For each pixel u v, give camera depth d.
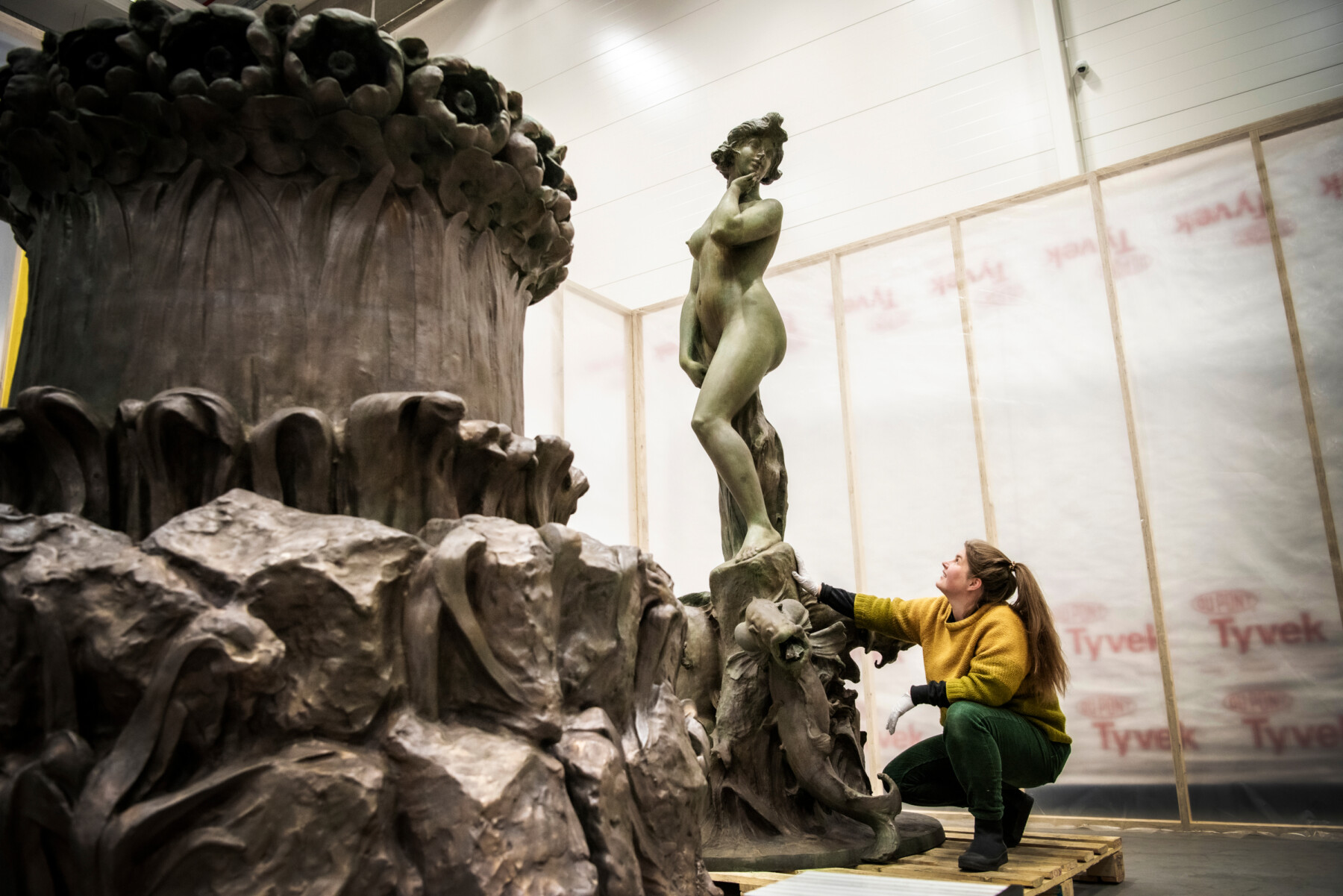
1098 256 3.82
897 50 4.42
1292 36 3.69
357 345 1.45
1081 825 3.54
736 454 2.76
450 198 1.56
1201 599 3.46
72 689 1.11
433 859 1.13
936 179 4.31
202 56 1.42
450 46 5.46
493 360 1.66
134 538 1.28
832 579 4.34
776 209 2.91
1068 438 3.81
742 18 4.78
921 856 2.53
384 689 1.18
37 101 1.43
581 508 4.70
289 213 1.45
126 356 1.39
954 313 4.14
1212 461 3.51
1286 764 3.25
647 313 5.08
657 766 1.42
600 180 5.06
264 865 1.06
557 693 1.30
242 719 1.10
